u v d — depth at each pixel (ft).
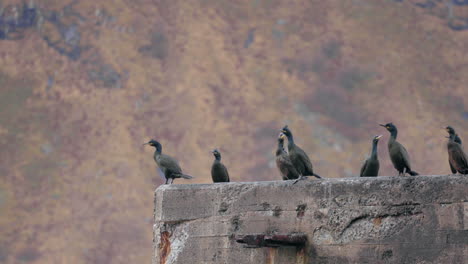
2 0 414.41
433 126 368.27
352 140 361.71
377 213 45.75
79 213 309.01
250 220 49.19
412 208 44.86
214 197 50.60
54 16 417.69
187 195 51.44
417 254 44.16
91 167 334.65
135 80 390.42
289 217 48.14
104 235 299.17
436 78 417.28
